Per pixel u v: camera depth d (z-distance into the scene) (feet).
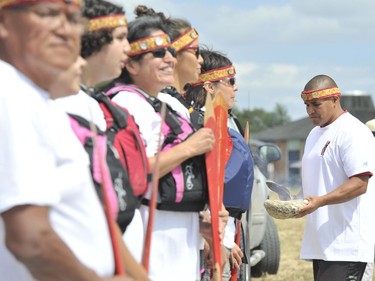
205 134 18.28
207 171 18.43
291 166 278.46
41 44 10.88
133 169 15.96
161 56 18.67
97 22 16.06
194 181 18.39
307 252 28.94
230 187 23.18
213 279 19.42
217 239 18.63
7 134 10.45
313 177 28.91
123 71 19.24
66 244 10.68
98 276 10.80
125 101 18.15
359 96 195.62
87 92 15.62
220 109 20.15
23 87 10.85
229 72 26.48
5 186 10.34
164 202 17.89
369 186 28.63
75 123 14.61
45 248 10.32
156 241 18.12
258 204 43.29
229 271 24.94
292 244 61.67
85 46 16.06
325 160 28.53
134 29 18.69
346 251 28.17
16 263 11.27
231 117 28.81
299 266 51.31
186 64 22.12
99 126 15.37
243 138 24.79
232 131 24.08
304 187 29.40
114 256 11.78
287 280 46.34
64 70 11.19
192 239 19.06
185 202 18.34
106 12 16.21
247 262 29.01
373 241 28.53
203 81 26.16
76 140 11.89
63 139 11.28
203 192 18.69
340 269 28.30
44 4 10.84
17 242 10.34
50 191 10.55
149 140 18.06
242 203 23.72
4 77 10.77
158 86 18.88
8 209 10.34
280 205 27.25
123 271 11.84
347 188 27.55
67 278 10.47
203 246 20.61
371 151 27.99
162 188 17.81
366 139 28.02
